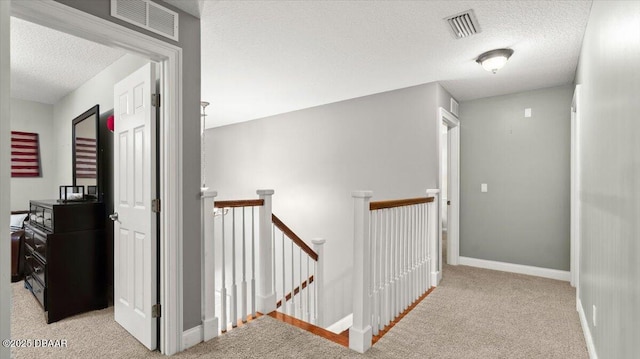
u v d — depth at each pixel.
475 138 4.09
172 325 1.96
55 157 4.48
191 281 2.07
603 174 1.67
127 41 1.76
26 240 3.15
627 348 1.24
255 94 4.00
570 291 3.12
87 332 2.29
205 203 2.14
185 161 2.05
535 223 3.68
